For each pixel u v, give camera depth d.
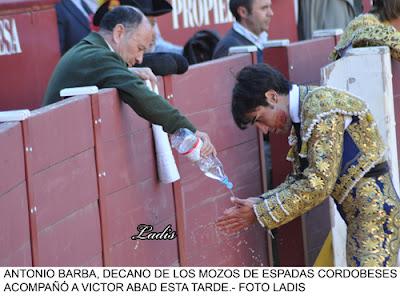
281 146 16.64
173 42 22.03
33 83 16.75
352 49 14.37
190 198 14.73
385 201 11.55
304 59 17.23
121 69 12.93
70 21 19.05
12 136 10.04
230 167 15.76
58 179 11.25
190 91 14.74
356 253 11.66
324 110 11.06
